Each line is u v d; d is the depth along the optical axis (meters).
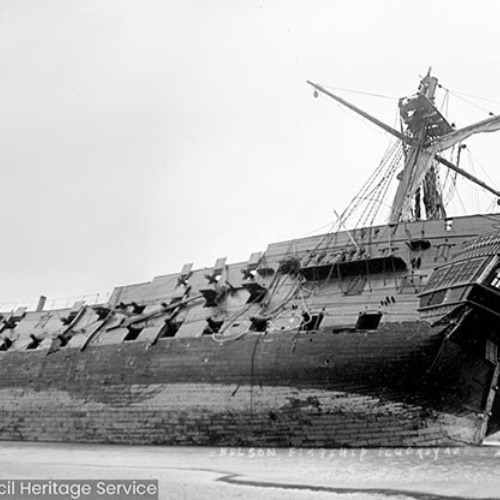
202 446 26.64
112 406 31.47
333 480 14.44
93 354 35.03
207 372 28.16
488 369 23.00
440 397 22.48
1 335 44.25
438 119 43.16
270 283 30.58
